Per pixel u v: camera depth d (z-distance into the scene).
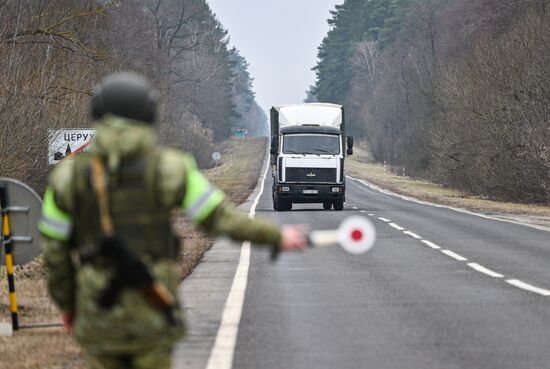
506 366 22.66
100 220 11.36
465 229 71.94
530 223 80.81
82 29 100.56
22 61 70.50
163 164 11.41
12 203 26.19
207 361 23.48
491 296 35.34
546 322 29.22
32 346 25.69
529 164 121.31
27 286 39.12
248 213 100.31
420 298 34.97
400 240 61.72
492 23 198.38
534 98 127.56
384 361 23.41
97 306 11.20
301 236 11.59
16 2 80.31
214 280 41.34
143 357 11.30
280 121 108.25
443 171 166.25
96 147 11.35
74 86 80.00
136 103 11.44
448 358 23.72
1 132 60.06
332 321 29.78
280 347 25.39
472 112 135.12
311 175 104.69
